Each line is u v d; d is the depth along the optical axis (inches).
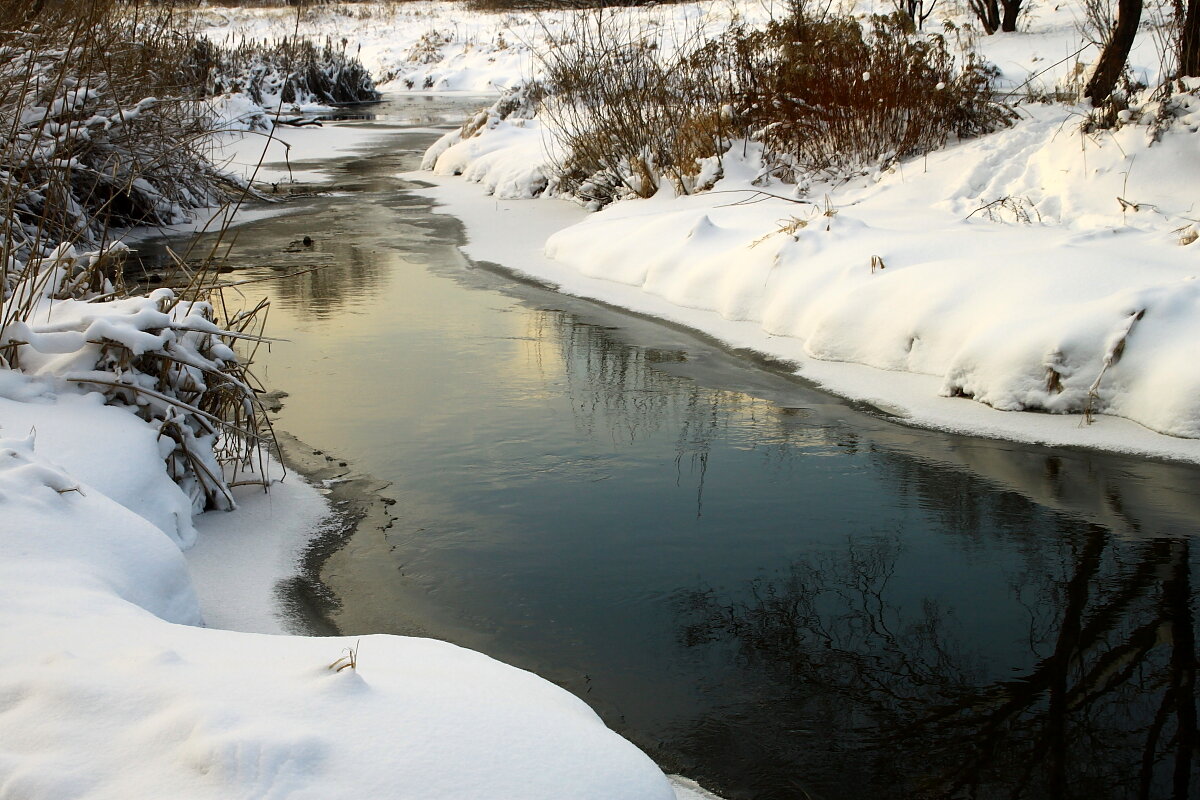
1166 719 124.5
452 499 189.9
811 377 256.8
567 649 141.0
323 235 462.6
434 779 76.5
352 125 988.6
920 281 260.8
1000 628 145.6
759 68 470.3
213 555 163.8
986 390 230.1
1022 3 880.3
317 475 200.7
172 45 580.1
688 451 212.8
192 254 422.3
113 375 169.6
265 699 84.3
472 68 1509.6
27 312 178.9
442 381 259.4
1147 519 177.9
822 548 170.7
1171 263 245.8
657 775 85.2
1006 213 326.6
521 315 323.0
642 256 362.9
